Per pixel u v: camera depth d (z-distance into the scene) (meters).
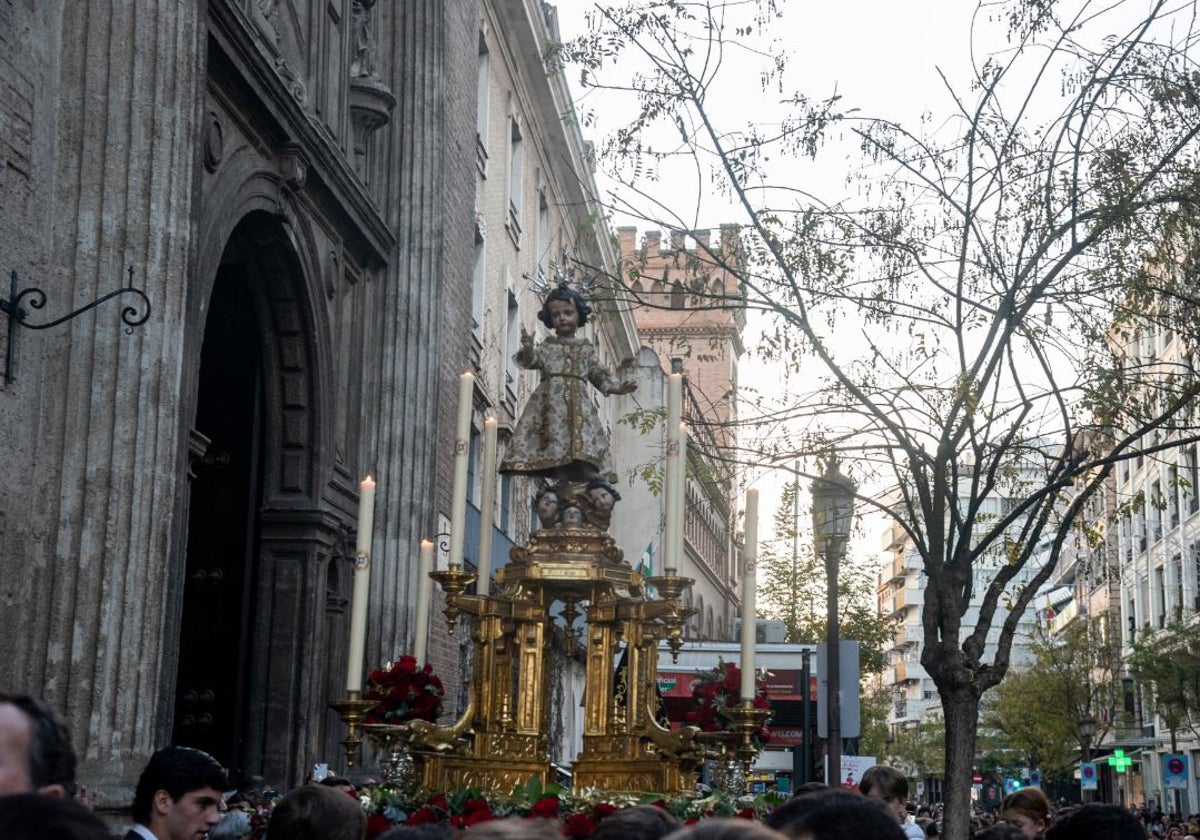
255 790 12.09
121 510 8.88
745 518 7.04
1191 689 38.88
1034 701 54.56
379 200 16.00
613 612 7.19
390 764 7.07
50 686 8.57
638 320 54.06
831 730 14.17
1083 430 12.11
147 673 8.91
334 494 14.55
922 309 11.78
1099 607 63.53
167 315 9.23
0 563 8.27
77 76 9.13
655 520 44.03
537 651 7.31
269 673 13.76
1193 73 11.54
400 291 15.85
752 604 6.96
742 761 6.85
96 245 9.01
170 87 9.41
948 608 11.33
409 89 16.33
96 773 8.56
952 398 11.52
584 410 7.55
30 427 8.62
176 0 9.51
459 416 7.35
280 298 13.52
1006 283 11.62
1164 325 12.02
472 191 20.31
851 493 12.34
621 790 6.82
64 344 8.88
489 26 24.97
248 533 13.91
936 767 97.81
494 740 7.21
